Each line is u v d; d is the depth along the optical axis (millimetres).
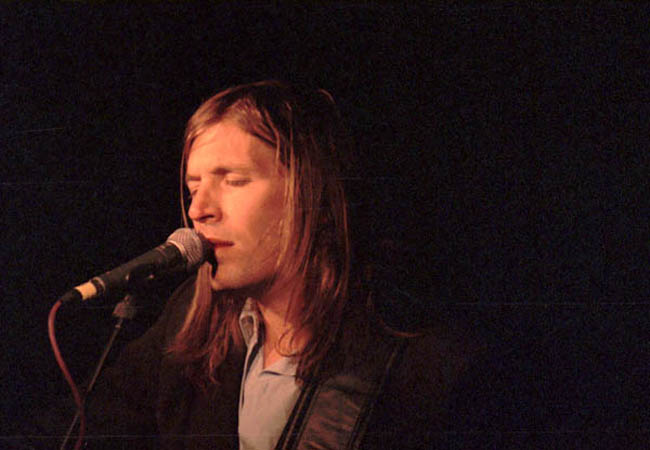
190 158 2502
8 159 2691
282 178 2449
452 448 2453
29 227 2691
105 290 1767
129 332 2613
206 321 2625
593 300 2553
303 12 2598
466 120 2578
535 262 2564
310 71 2584
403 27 2594
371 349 2463
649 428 2516
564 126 2576
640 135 2559
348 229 2506
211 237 2414
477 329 2533
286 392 2473
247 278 2449
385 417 2416
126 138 2633
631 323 2553
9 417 2627
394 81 2580
